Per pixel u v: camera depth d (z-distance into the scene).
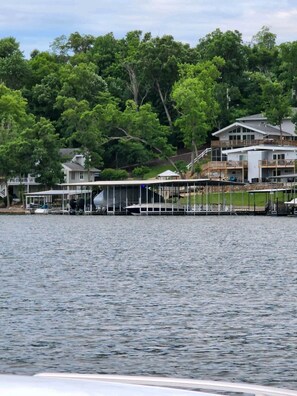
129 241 130.50
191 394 7.75
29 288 65.56
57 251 109.75
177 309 53.50
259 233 149.50
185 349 40.12
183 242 127.12
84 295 60.84
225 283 68.88
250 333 44.31
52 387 7.61
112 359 38.00
